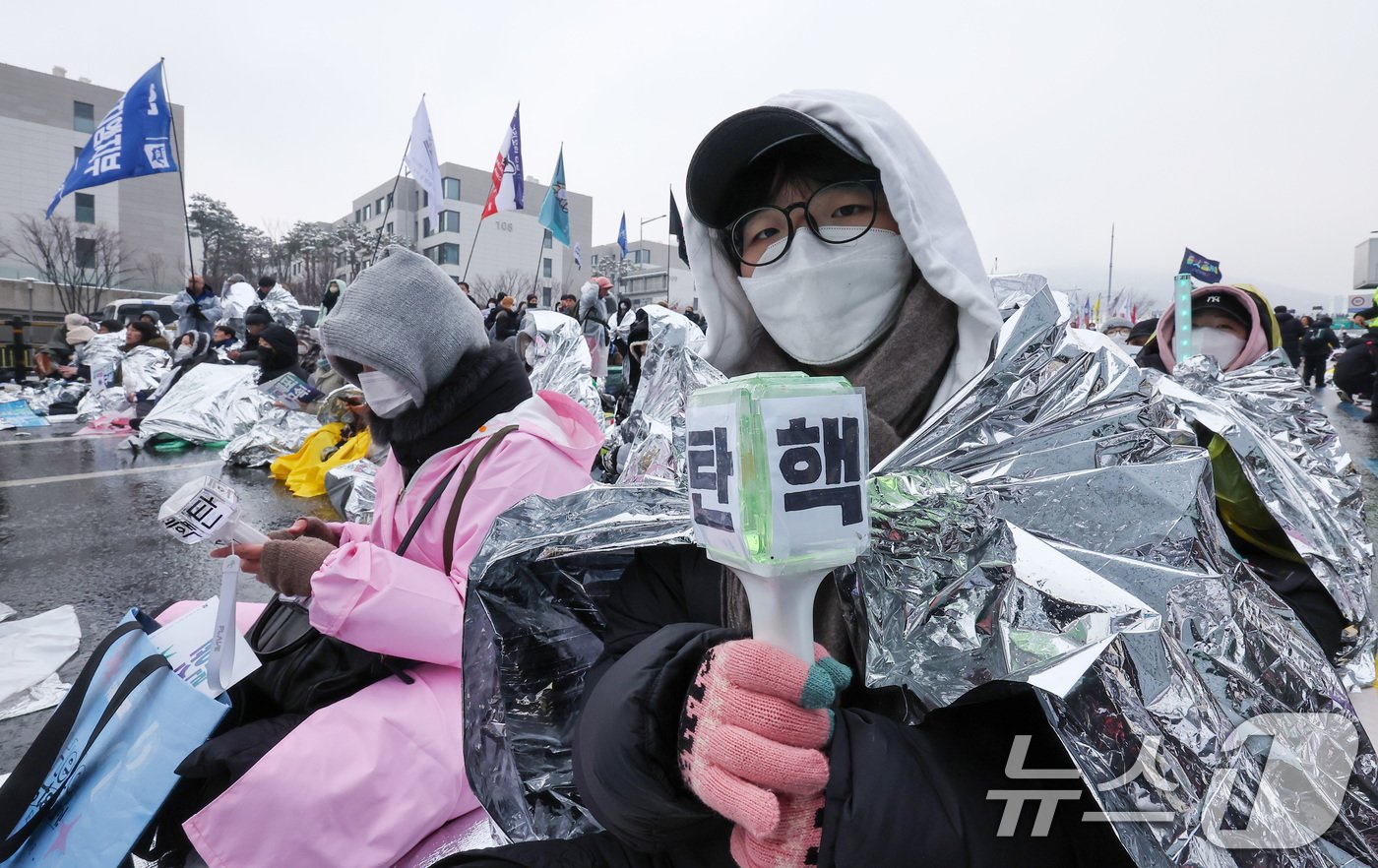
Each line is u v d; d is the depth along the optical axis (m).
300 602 1.80
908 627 0.79
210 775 1.52
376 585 1.61
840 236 1.08
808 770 0.66
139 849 1.61
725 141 1.09
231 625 1.69
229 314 14.60
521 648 1.09
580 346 5.25
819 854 0.69
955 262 1.00
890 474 0.82
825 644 0.92
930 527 0.79
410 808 1.57
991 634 0.73
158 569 4.33
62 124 44.97
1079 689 0.68
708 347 1.32
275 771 1.49
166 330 16.83
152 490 6.38
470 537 1.71
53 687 2.88
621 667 0.87
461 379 1.98
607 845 0.99
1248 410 2.19
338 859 1.51
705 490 0.74
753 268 1.18
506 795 1.08
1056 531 0.80
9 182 43.19
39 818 1.61
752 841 0.72
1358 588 1.70
